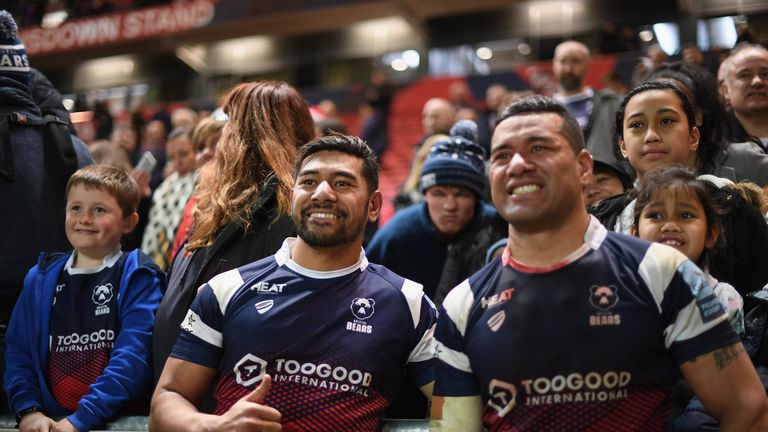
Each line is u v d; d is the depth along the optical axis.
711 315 1.48
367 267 1.92
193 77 18.36
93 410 2.08
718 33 13.09
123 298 2.30
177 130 4.02
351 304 1.82
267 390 1.65
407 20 15.75
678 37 13.41
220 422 1.63
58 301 2.34
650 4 13.92
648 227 2.06
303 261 1.87
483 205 3.03
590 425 1.45
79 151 2.90
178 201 3.73
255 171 2.27
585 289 1.51
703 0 13.31
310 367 1.75
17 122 2.68
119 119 12.70
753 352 1.89
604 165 2.66
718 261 2.11
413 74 16.34
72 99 17.80
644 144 2.40
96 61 19.08
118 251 2.46
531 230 1.57
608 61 10.62
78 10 17.69
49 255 2.47
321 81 17.25
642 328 1.48
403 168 11.07
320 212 1.84
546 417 1.47
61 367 2.27
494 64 15.60
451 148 3.02
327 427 1.71
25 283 2.39
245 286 1.84
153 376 2.22
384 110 10.48
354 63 16.98
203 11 16.73
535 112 1.62
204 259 2.12
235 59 18.11
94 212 2.40
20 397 2.24
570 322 1.49
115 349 2.22
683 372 1.50
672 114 2.40
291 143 2.34
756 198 2.25
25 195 2.64
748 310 2.02
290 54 17.61
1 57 2.76
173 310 2.11
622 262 1.54
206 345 1.84
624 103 2.54
